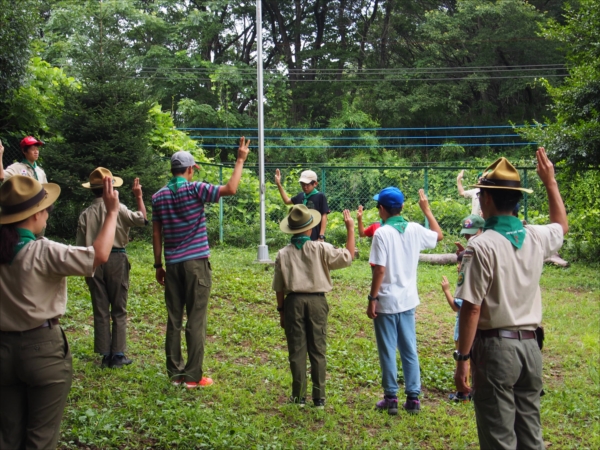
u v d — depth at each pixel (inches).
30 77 535.5
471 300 148.0
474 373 152.3
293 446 199.3
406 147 1414.9
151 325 333.4
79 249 143.8
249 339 325.4
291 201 378.6
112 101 535.2
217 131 1282.0
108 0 1176.2
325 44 1492.4
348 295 429.7
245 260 529.0
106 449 188.7
